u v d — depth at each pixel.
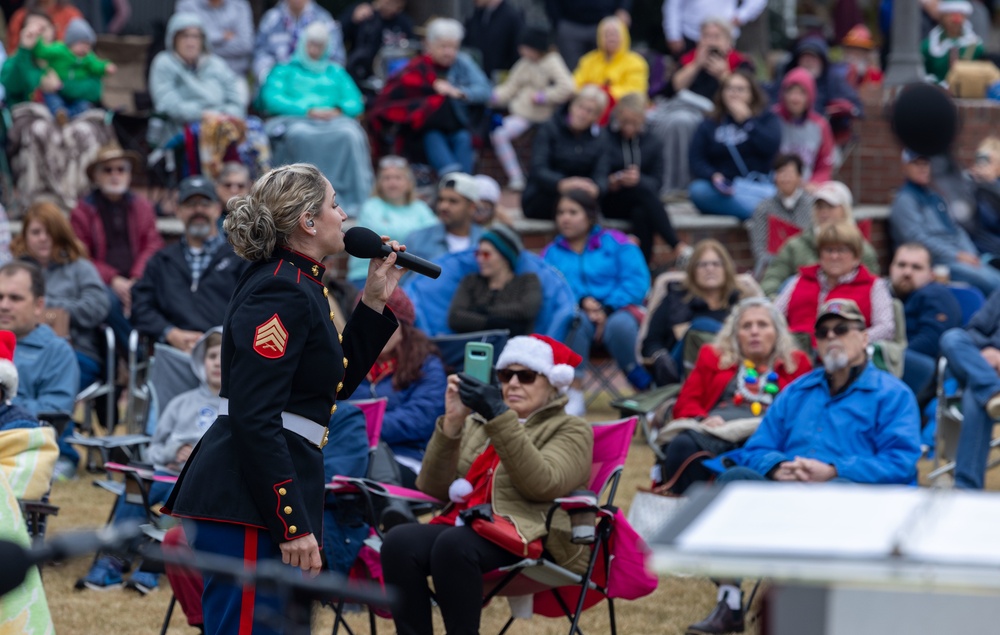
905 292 21.88
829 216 23.77
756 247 28.14
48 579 15.17
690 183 31.61
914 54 36.03
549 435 12.24
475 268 22.02
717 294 21.81
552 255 24.86
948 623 4.73
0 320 17.97
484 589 12.23
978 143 35.16
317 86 29.23
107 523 15.79
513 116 33.03
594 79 33.72
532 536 11.62
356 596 5.57
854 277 20.38
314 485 9.40
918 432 14.18
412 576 11.72
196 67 28.14
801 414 14.65
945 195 29.36
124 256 23.97
